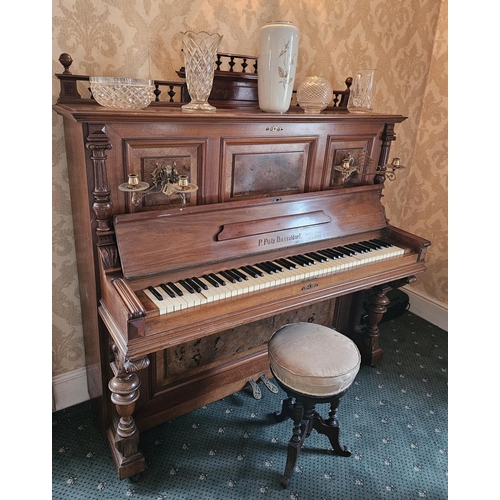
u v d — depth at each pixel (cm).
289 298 161
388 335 276
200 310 139
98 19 154
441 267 282
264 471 168
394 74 254
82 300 178
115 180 140
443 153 267
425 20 252
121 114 128
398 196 294
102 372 163
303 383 144
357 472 171
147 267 144
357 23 227
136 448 157
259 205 172
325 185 198
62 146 162
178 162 150
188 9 172
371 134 205
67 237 174
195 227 156
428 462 178
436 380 233
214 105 177
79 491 156
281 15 199
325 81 184
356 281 181
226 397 209
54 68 151
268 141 170
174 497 156
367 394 218
